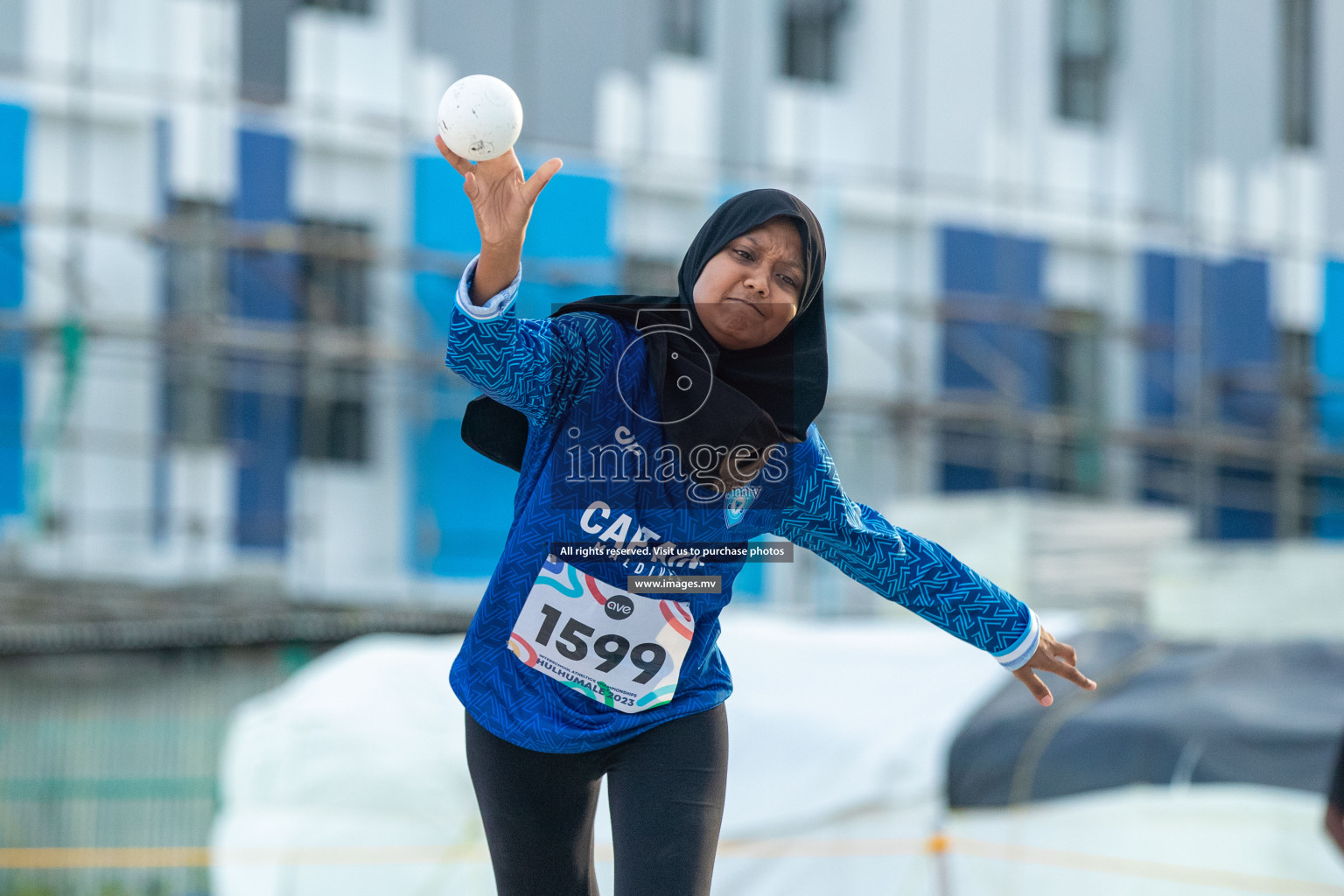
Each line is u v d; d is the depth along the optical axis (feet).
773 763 51.26
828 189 117.60
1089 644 56.18
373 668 56.85
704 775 16.87
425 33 108.68
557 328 16.61
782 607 94.12
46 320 97.45
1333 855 46.14
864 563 17.63
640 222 111.86
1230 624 93.15
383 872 50.90
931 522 98.58
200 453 100.42
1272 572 93.50
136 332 97.09
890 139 120.16
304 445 103.35
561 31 111.86
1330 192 133.80
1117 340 123.75
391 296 106.32
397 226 106.93
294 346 101.45
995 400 117.80
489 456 17.75
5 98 97.30
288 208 103.96
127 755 88.58
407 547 105.29
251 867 50.93
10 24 98.02
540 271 106.01
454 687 17.30
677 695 17.10
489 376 15.75
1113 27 127.85
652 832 16.46
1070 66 126.62
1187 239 127.54
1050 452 121.90
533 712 16.75
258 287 102.94
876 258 118.62
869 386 116.98
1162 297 126.52
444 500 106.32
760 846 50.08
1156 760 48.32
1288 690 50.93
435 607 101.19
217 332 99.30
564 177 109.50
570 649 16.72
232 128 102.68
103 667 89.35
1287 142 132.77
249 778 53.42
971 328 119.55
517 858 17.33
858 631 59.00
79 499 97.09
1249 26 131.64
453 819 52.16
